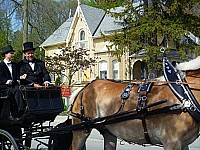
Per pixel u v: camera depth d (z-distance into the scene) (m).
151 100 5.71
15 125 7.38
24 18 21.58
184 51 22.78
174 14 23.02
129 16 22.80
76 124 6.55
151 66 22.06
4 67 7.46
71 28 34.97
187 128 5.36
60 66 24.83
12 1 22.36
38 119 7.23
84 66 25.41
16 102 7.04
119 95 6.21
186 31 21.50
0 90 7.27
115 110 6.15
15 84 7.54
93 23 34.22
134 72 29.55
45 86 7.25
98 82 6.82
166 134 5.50
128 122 5.95
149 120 5.68
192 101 5.33
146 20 22.31
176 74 5.80
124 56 29.84
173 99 5.53
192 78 5.75
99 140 12.17
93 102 6.58
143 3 24.69
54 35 38.47
